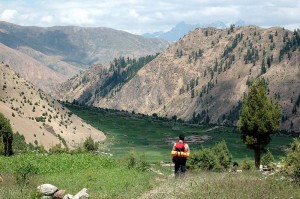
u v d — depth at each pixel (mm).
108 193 21234
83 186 23781
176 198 17641
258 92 46062
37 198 19859
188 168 71562
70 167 32469
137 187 22453
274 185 18109
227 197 16469
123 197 19969
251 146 47000
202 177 22625
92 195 20750
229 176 22438
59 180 25969
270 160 81125
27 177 25203
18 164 31109
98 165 33969
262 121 45531
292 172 19969
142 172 31844
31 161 32531
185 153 24641
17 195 20156
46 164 32219
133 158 36281
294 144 20906
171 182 22078
